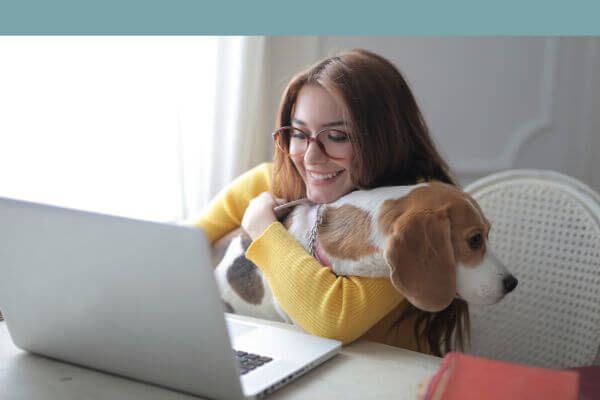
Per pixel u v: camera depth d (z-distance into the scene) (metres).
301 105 1.10
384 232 0.98
